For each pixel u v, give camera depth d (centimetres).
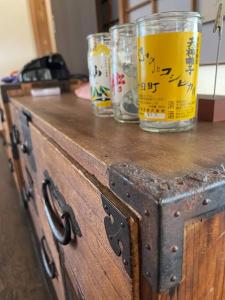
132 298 26
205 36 60
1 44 183
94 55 54
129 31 44
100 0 107
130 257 25
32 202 103
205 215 23
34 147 65
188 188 22
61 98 93
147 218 22
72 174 37
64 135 41
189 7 63
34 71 121
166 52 34
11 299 92
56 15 140
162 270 22
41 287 96
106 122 49
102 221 30
